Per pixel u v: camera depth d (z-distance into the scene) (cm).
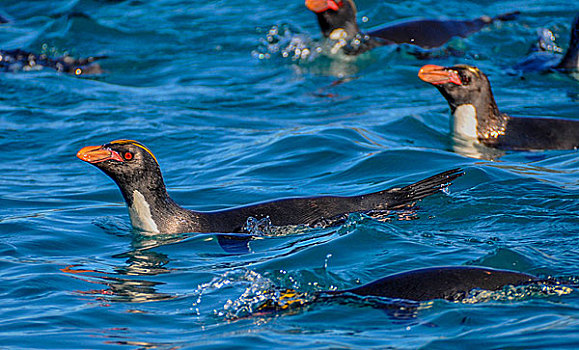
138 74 2280
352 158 1527
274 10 2694
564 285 897
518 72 2155
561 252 1024
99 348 811
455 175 1295
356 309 856
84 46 2448
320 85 2139
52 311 910
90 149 1195
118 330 856
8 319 889
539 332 791
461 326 809
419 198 1238
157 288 980
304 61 2316
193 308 912
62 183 1488
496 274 877
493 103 1672
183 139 1731
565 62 2159
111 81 2225
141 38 2516
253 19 2628
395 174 1435
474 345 773
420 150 1545
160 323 873
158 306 921
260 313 881
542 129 1647
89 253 1128
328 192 1350
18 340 832
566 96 1948
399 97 2008
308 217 1186
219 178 1474
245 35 2520
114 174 1202
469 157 1528
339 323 835
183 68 2308
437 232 1123
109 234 1209
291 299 909
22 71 2298
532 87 2031
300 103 1997
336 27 2350
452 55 2284
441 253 1038
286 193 1364
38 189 1449
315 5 2306
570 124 1652
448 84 1669
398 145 1606
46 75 2256
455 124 1689
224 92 2098
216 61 2361
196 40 2505
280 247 1108
